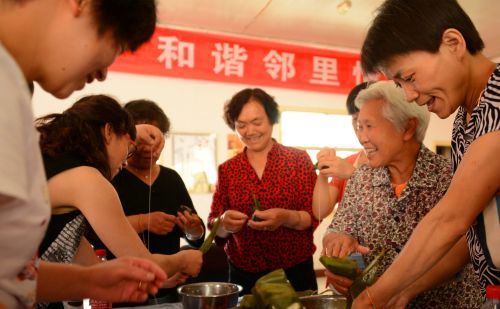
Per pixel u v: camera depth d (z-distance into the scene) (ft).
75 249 3.38
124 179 5.38
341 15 12.21
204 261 6.31
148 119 5.52
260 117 5.66
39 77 1.70
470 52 2.50
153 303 4.56
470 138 2.56
